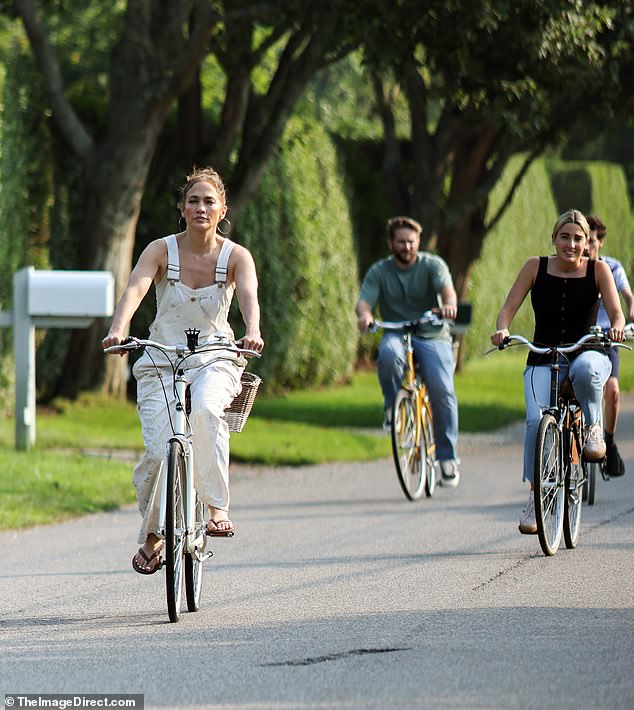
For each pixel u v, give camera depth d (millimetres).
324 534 30891
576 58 52781
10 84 54875
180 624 21312
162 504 20938
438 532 30781
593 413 27828
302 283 73000
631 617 21078
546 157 147500
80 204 59312
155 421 21844
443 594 23312
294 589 24141
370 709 16047
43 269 57062
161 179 63344
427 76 76625
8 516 33250
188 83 54531
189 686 17391
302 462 46281
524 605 22172
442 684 17125
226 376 22062
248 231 68188
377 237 85938
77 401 56938
